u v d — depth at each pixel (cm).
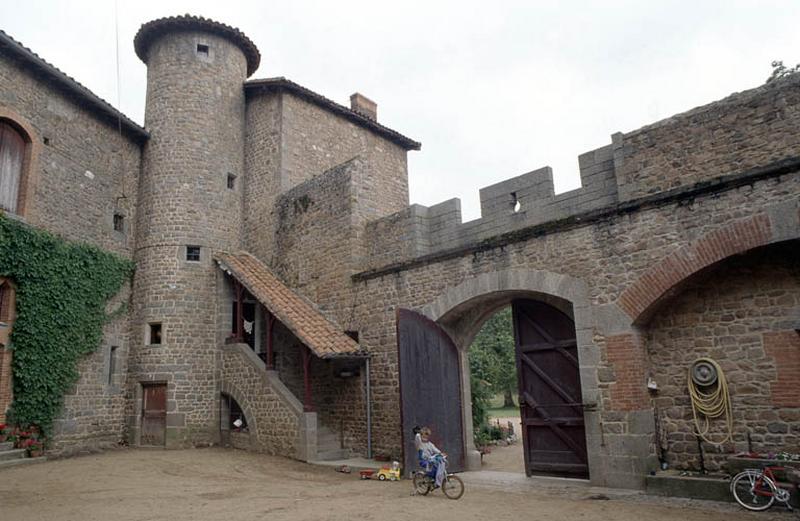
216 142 1559
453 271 1096
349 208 1320
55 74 1237
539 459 990
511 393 3703
